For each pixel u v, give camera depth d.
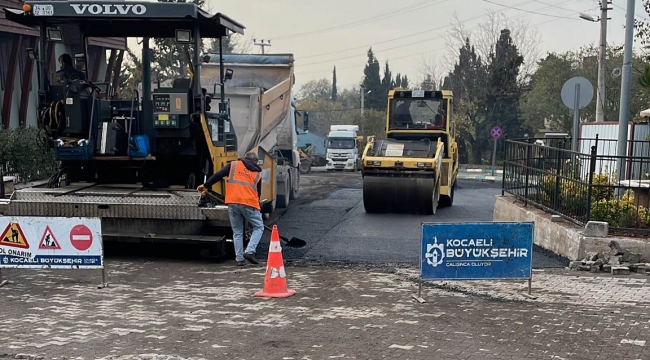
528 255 7.72
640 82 11.38
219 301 7.49
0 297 7.61
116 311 7.04
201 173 10.51
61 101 9.94
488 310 7.14
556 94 43.31
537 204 12.01
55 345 5.88
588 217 9.80
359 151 41.75
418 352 5.75
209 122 10.45
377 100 87.44
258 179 9.56
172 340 6.05
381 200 15.43
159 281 8.49
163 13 9.52
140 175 10.74
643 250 9.15
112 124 9.95
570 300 7.57
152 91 10.73
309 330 6.39
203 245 9.52
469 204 18.69
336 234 12.42
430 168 15.35
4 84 18.75
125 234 9.62
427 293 7.89
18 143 15.30
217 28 10.64
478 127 44.97
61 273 8.88
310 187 23.39
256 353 5.71
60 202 9.59
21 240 8.11
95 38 11.02
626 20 11.74
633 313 7.04
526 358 5.62
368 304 7.38
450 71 50.75
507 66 44.28
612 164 13.30
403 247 11.10
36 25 10.13
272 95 15.33
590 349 5.88
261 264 9.66
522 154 13.16
